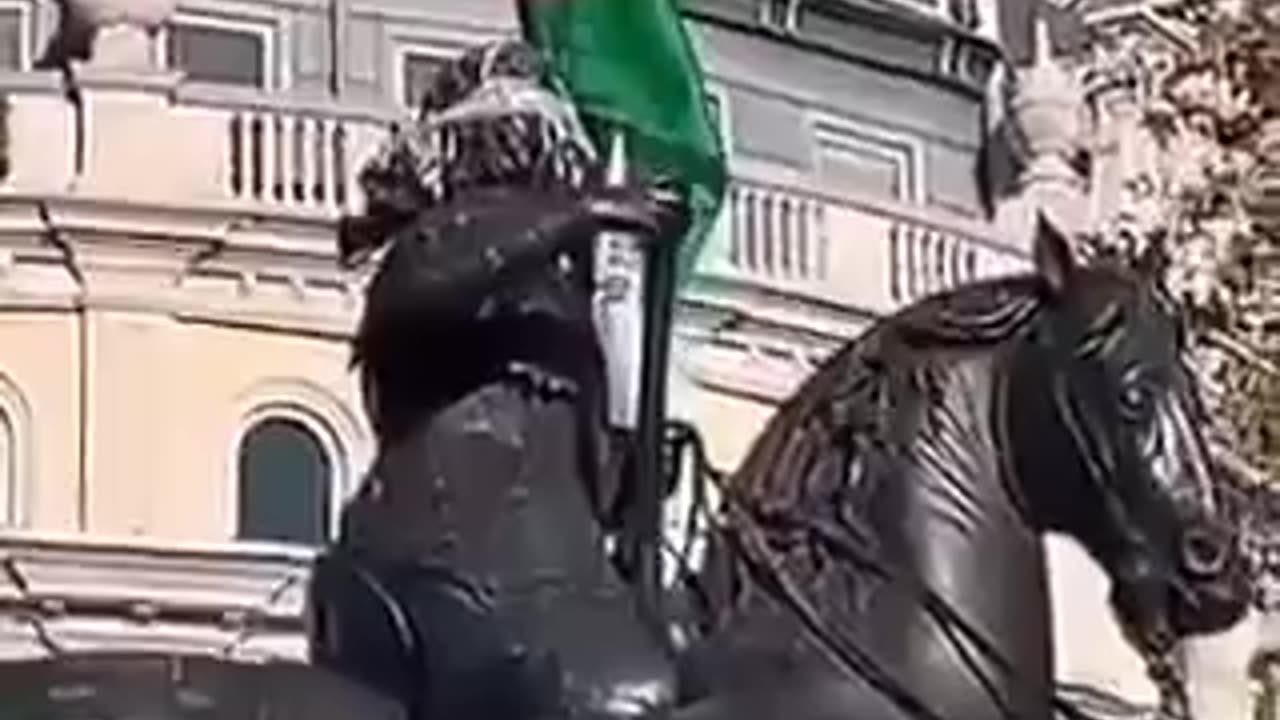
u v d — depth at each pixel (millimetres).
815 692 16969
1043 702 17359
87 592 37406
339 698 15867
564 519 16922
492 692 16641
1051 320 17438
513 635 16656
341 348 39031
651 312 17500
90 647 36719
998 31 42094
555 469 16953
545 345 16906
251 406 38969
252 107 39125
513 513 16844
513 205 16828
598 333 17094
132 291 39000
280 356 39031
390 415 17000
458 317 16781
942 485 17297
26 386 38938
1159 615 17438
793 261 38688
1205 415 18562
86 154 39031
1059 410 17344
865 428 17375
